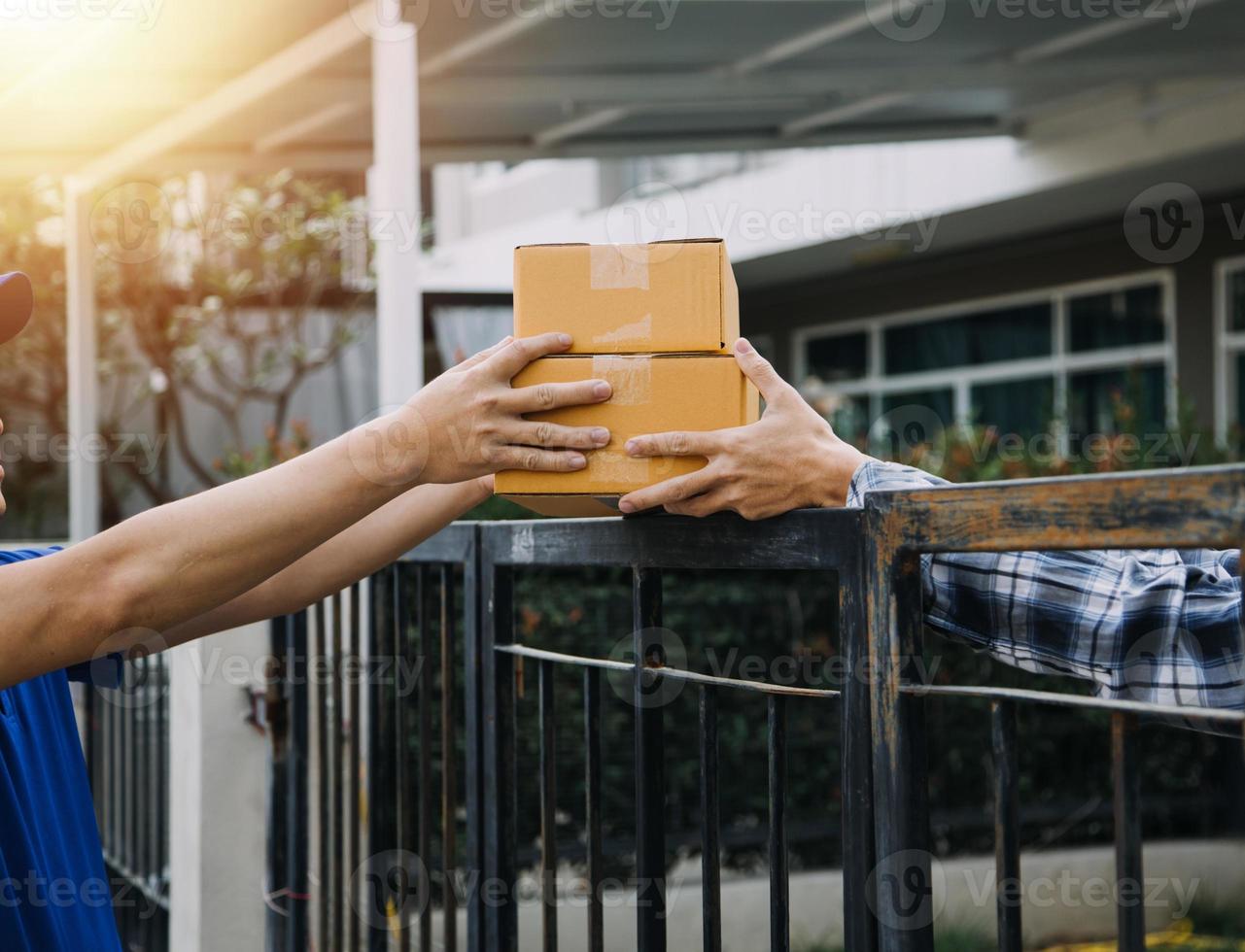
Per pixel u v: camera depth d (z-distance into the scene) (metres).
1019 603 1.12
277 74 4.71
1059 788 4.83
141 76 4.95
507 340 1.13
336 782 2.07
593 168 9.51
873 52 5.04
